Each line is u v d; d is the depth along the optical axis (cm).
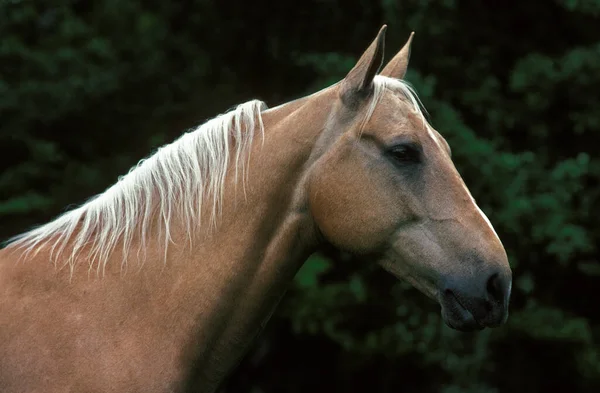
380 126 352
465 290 338
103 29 1135
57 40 1106
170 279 344
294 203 360
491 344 980
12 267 343
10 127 1040
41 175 1026
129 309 337
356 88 360
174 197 356
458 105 1046
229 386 1091
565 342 938
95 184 1020
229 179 358
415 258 347
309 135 361
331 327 911
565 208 930
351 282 898
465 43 1068
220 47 1187
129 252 347
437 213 346
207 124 372
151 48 1130
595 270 942
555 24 1091
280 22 1156
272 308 364
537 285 991
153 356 332
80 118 1091
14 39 1073
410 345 905
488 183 900
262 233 354
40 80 1070
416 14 987
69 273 340
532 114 1025
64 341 324
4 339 323
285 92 1152
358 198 351
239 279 349
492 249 342
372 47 354
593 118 980
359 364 974
